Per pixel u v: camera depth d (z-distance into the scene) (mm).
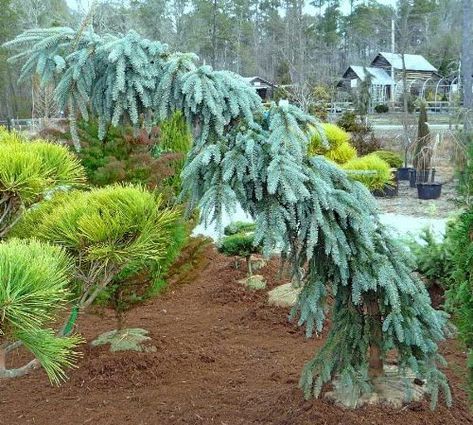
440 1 34281
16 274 2371
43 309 2414
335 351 3314
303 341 4758
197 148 3131
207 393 3771
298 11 23344
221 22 27547
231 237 6152
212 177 2982
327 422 3113
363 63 32938
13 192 3396
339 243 3064
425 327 3283
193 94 2957
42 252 2760
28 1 24688
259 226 2910
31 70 3100
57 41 2998
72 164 3826
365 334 3297
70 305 3689
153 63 3047
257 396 3646
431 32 35125
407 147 17109
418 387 3396
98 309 4492
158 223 3480
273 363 4277
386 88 33531
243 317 5309
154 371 4078
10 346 3381
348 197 3049
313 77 23547
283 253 3217
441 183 13664
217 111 2990
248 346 4656
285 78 22156
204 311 5617
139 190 3627
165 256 4270
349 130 17562
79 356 4215
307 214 3023
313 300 3170
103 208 3391
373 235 3193
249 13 31906
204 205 2857
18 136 4164
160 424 3393
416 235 7223
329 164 3189
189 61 3059
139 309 5688
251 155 2885
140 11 24359
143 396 3752
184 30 25484
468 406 3377
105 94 3078
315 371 3318
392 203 13086
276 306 5387
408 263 3289
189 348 4543
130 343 4406
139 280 4289
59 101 3078
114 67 2973
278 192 2947
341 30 36844
